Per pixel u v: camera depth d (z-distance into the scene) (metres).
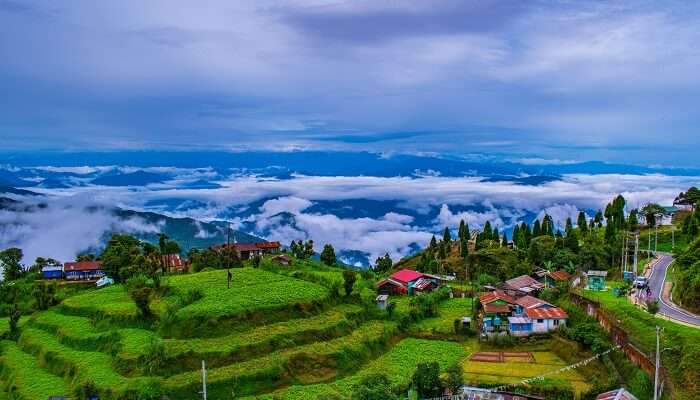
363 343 119.50
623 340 97.50
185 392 96.94
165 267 186.00
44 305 151.12
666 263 146.50
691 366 81.25
